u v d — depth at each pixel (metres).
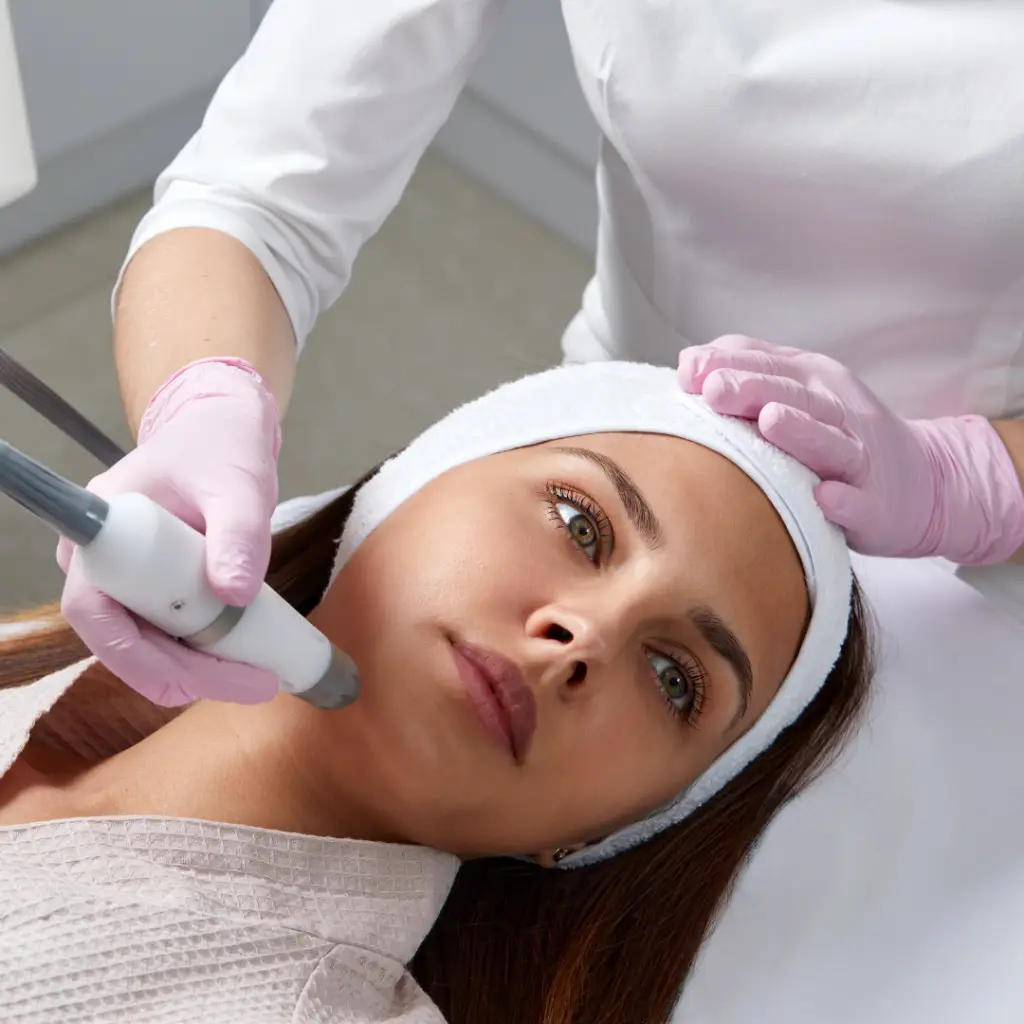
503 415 0.95
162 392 0.85
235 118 1.03
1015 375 1.08
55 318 1.76
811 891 1.11
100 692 0.97
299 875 0.86
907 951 1.08
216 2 1.71
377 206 1.08
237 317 0.94
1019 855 1.10
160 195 1.07
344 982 0.86
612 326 1.27
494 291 1.88
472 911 1.04
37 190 1.71
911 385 1.12
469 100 1.81
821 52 0.93
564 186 1.82
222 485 0.74
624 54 0.98
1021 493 1.08
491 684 0.83
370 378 1.82
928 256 1.00
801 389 0.95
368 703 0.85
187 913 0.80
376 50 0.99
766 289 1.10
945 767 1.14
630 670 0.87
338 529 1.04
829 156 0.96
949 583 1.21
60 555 0.70
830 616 0.96
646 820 1.02
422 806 0.87
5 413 1.70
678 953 1.02
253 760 0.89
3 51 0.95
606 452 0.91
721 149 0.99
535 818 0.88
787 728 1.04
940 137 0.93
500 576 0.85
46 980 0.76
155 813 0.87
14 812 0.86
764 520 0.92
